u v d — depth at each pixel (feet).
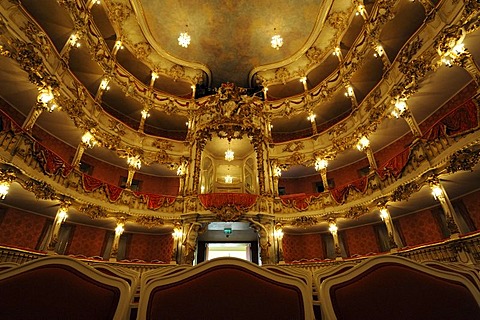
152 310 7.93
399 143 50.78
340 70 61.72
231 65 77.87
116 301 8.14
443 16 35.76
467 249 29.68
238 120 58.80
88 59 52.42
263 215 50.67
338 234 54.70
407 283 8.12
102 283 8.44
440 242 32.27
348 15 60.13
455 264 9.47
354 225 52.08
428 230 42.65
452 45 33.30
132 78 63.26
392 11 46.83
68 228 47.55
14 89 38.75
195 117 66.95
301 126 73.15
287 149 62.59
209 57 75.41
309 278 10.86
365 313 7.84
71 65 53.62
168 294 8.27
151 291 8.41
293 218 51.42
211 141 61.62
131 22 63.41
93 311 7.64
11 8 33.45
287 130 74.69
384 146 53.72
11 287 7.25
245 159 65.05
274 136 74.43
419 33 39.17
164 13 64.54
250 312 7.88
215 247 64.59
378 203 42.42
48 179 37.19
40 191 35.27
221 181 63.67
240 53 74.54
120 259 51.47
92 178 45.32
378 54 51.57
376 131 49.47
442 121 33.88
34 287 7.44
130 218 47.91
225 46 72.79
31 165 34.37
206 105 65.46
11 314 6.74
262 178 56.18
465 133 30.50
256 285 8.49
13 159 31.68
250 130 59.06
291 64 74.95
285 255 54.13
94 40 51.80
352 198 47.14
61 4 42.91
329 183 62.80
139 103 64.03
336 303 8.35
